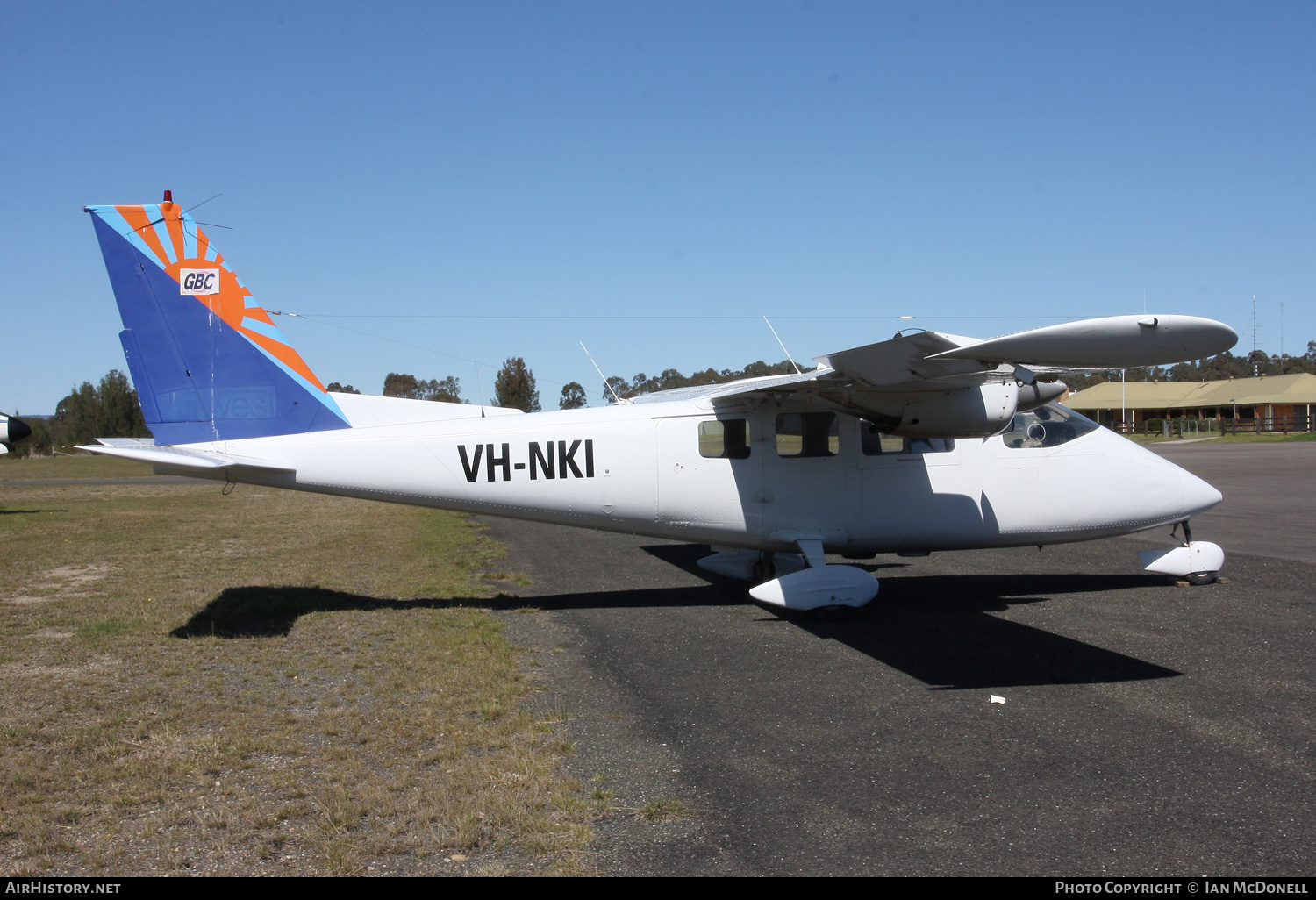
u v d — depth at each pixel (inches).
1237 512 608.1
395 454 327.0
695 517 336.8
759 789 165.2
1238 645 261.4
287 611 329.4
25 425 843.4
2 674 243.9
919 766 175.6
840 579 312.3
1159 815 151.7
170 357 319.3
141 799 159.6
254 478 323.3
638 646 276.1
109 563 454.0
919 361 264.5
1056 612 313.4
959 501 341.7
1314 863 134.6
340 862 134.0
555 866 134.6
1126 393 2689.5
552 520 341.1
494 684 231.3
